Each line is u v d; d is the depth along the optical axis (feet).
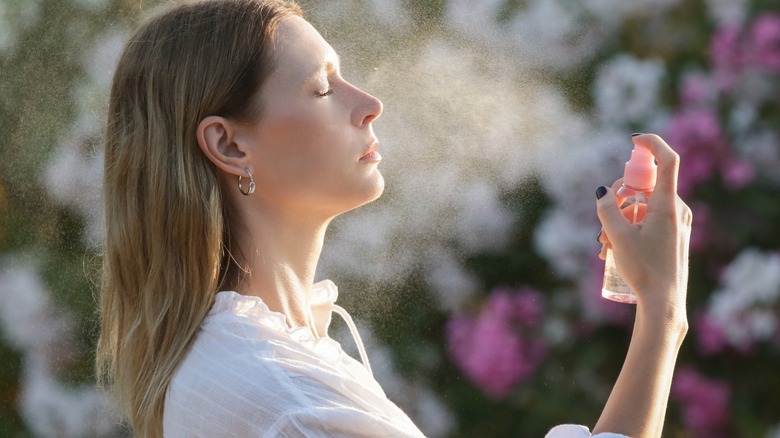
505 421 19.60
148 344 8.25
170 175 8.23
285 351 7.62
